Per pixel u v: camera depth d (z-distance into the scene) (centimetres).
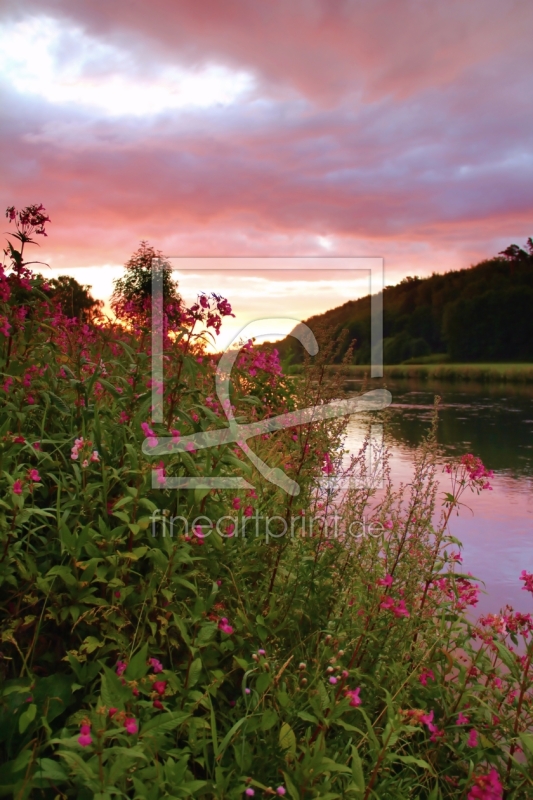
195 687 228
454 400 2458
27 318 362
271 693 215
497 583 452
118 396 301
